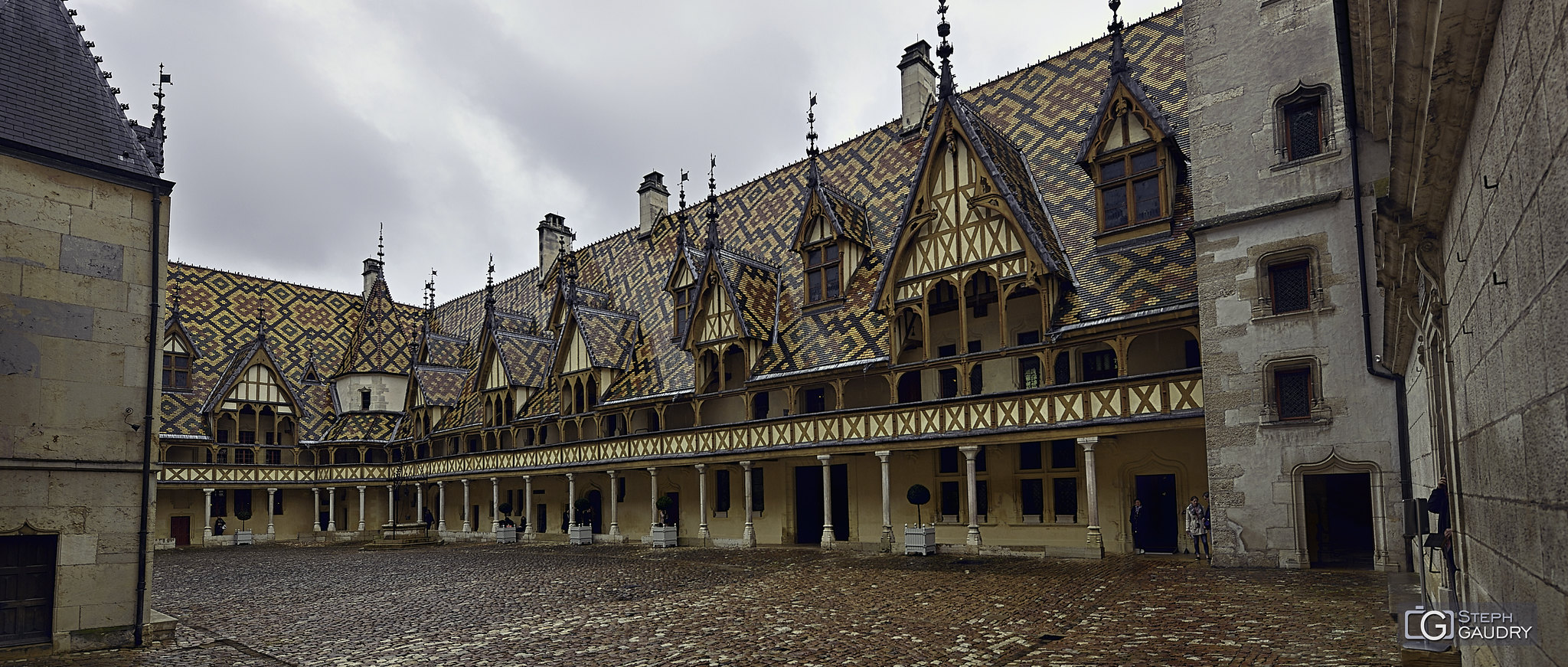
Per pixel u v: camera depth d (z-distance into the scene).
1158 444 20.69
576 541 32.59
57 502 12.24
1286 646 9.21
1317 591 12.93
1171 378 18.61
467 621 13.97
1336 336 15.80
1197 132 17.81
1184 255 19.83
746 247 33.66
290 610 16.27
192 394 42.91
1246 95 17.22
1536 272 3.41
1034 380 22.55
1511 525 4.34
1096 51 26.44
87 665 11.38
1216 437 17.03
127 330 13.15
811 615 13.02
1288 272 16.59
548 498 37.41
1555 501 3.36
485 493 41.03
